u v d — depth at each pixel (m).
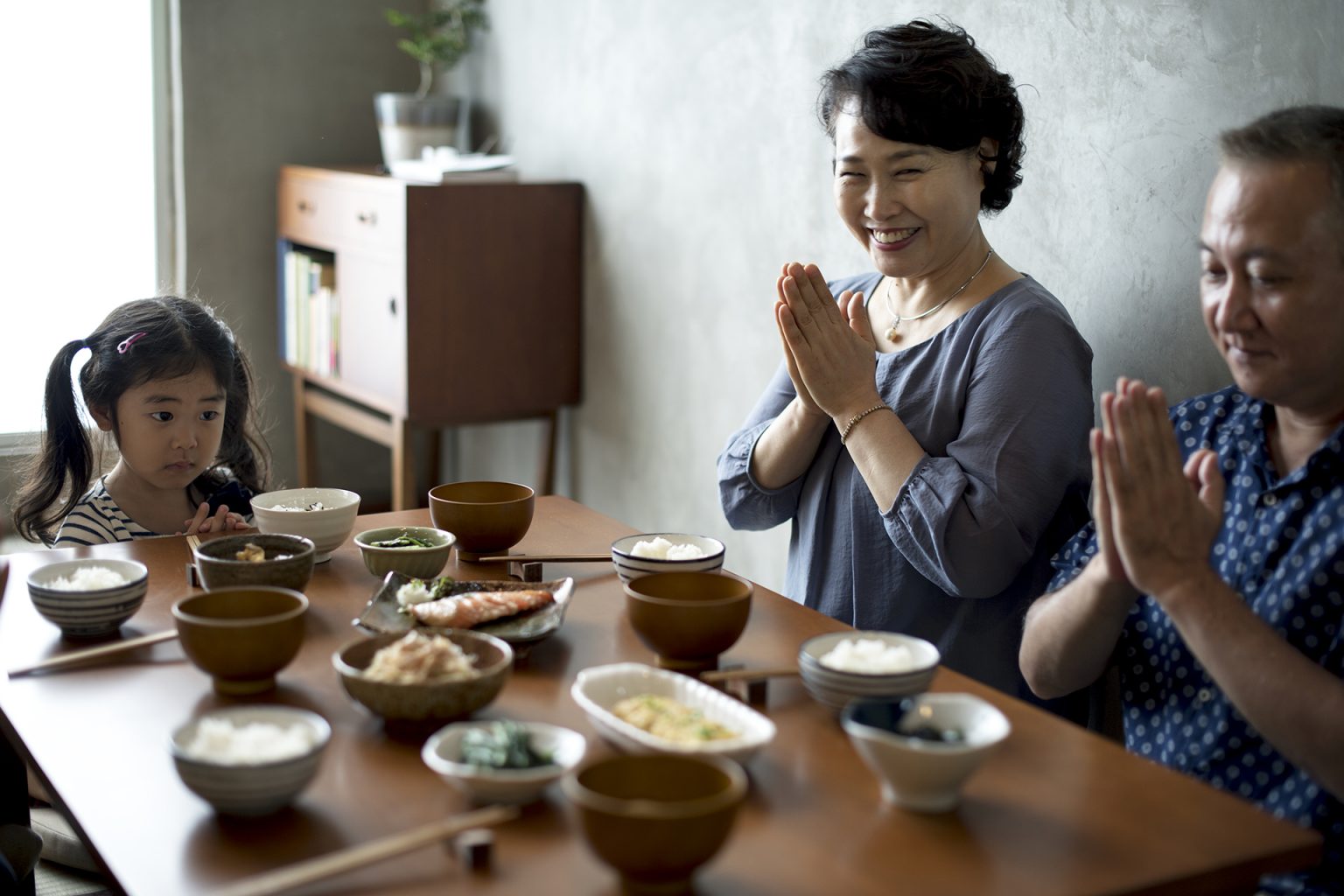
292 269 4.00
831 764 1.18
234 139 4.00
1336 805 1.33
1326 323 1.29
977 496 1.72
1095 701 2.03
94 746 1.20
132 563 1.58
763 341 2.91
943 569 1.73
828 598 1.94
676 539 1.70
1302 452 1.44
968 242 1.90
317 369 3.91
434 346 3.44
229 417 2.22
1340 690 1.21
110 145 4.02
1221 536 1.49
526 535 1.87
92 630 1.46
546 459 3.71
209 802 1.06
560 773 1.07
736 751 1.11
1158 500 1.25
